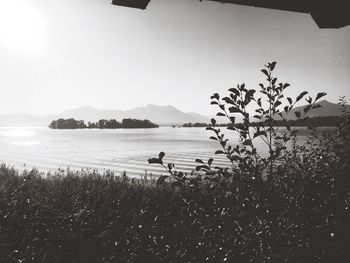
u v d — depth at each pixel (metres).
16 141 80.75
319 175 3.13
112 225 4.67
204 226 2.75
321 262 2.71
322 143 3.75
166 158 31.36
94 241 3.82
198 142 66.88
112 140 80.06
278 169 2.88
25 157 35.31
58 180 10.10
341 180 2.97
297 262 2.67
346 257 2.75
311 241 2.77
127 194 8.01
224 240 2.68
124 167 24.62
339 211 2.88
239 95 2.44
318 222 2.79
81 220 4.61
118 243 3.61
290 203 2.74
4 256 3.70
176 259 2.84
